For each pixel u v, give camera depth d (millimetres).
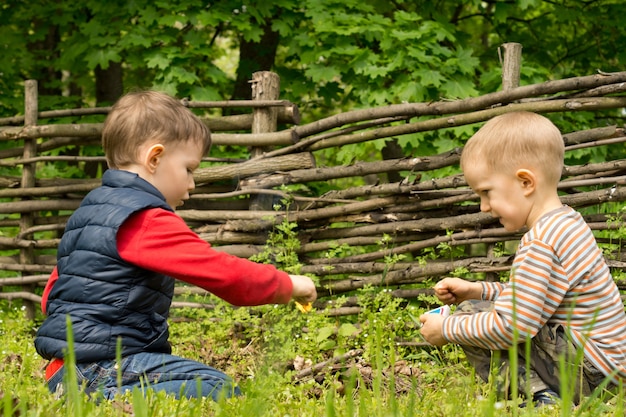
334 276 4340
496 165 2443
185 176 2477
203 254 2277
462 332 2434
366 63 5762
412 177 4195
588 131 3646
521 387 2395
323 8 6211
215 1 6398
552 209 2428
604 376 2311
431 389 2734
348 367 3014
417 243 3904
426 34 5840
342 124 4160
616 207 3688
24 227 4812
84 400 1735
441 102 3967
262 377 2363
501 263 3660
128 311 2285
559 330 2355
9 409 1612
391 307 3594
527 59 7355
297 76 6531
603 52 7328
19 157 4934
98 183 4738
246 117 4449
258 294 2336
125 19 6406
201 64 6156
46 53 7555
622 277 3400
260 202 4273
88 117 6133
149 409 1706
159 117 2402
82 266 2293
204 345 3811
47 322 2332
